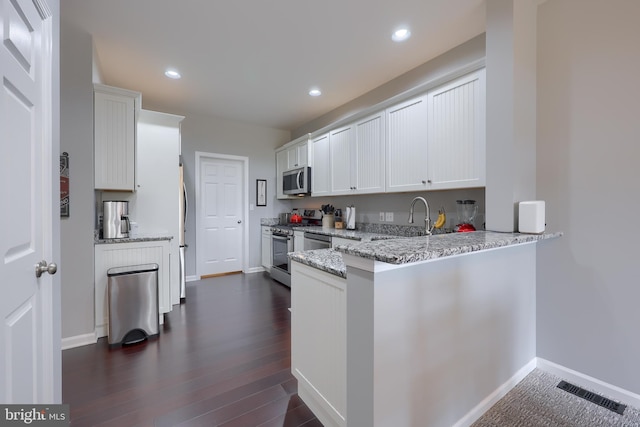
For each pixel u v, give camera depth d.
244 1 1.95
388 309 1.13
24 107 0.97
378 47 2.52
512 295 1.80
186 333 2.60
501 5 1.84
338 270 1.31
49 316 1.18
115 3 1.97
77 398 1.69
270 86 3.35
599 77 1.73
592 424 1.52
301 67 2.89
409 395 1.22
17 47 0.91
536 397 1.73
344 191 3.62
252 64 2.82
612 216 1.70
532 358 2.00
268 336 2.53
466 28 2.26
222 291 3.90
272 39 2.40
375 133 3.12
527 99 1.89
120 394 1.73
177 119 3.34
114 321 2.37
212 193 4.77
